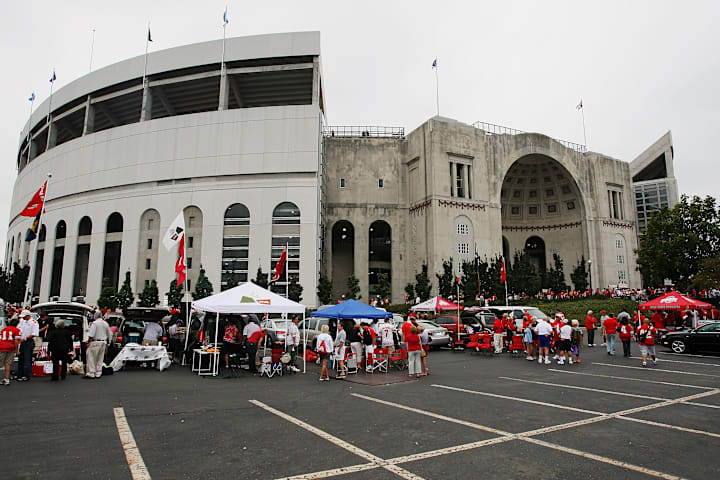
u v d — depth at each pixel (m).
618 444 6.70
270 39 45.91
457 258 44.00
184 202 44.59
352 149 50.00
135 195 46.38
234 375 14.51
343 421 8.25
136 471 5.52
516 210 58.75
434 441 6.91
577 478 5.32
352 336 18.08
